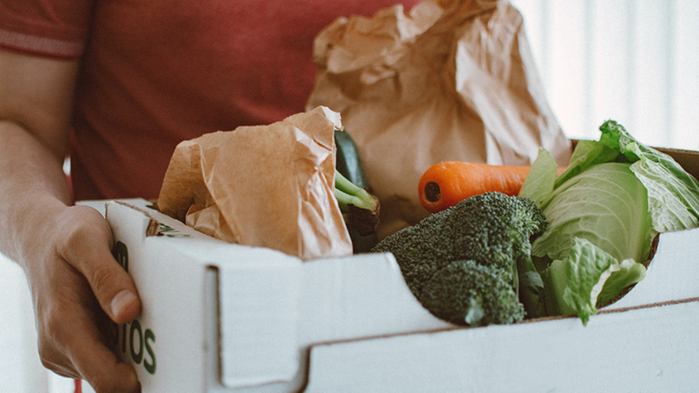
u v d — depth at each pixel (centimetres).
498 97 78
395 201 75
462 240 43
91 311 45
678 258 45
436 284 39
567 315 40
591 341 40
